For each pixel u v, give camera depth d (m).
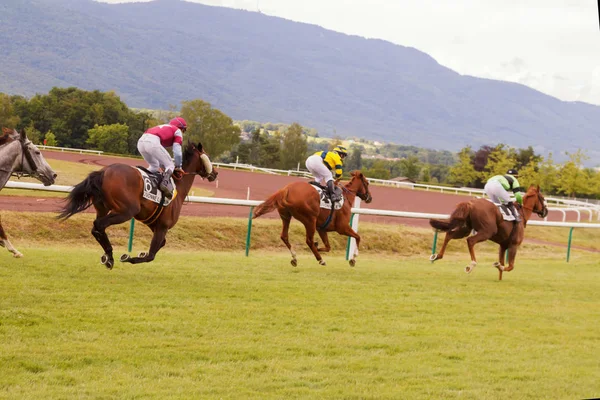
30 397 4.91
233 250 14.72
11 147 8.89
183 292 8.74
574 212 37.62
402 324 8.07
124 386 5.30
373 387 5.70
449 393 5.68
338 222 12.08
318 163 11.79
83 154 49.41
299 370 6.05
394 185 44.91
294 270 11.51
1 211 13.14
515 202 12.71
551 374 6.52
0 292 7.74
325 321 7.91
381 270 12.64
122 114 71.31
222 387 5.45
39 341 6.19
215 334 6.97
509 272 14.06
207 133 70.62
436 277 12.23
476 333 7.93
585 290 12.06
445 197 37.22
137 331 6.82
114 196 8.44
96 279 8.98
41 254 10.48
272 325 7.54
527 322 8.81
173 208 9.20
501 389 5.93
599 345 7.87
